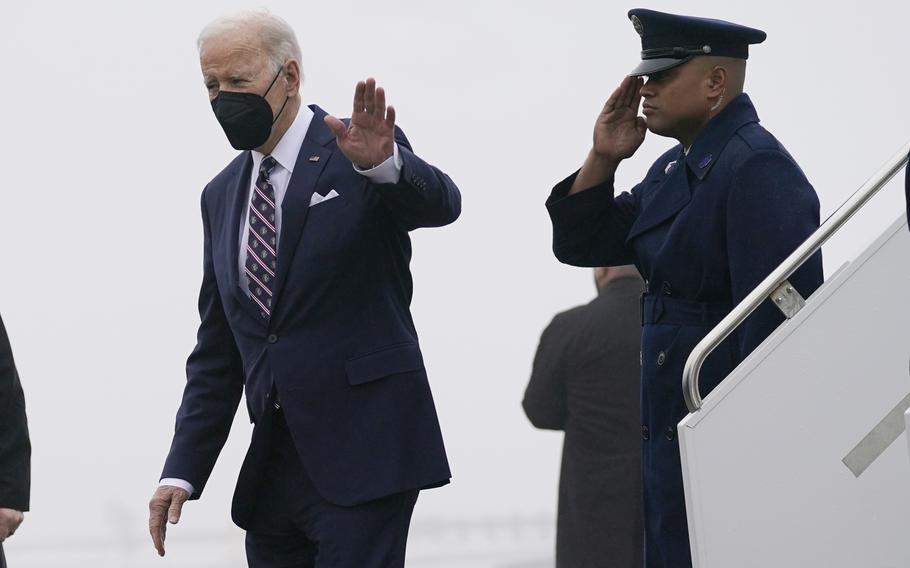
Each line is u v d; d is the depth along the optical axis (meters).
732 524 11.79
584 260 14.18
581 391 19.41
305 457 13.15
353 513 13.10
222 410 14.17
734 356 12.73
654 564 13.18
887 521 11.98
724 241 12.67
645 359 13.13
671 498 12.89
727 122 12.92
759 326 12.38
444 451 13.34
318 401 13.16
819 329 12.02
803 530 11.88
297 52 13.33
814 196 12.57
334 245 13.13
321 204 13.20
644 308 13.25
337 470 13.10
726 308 12.80
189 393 14.18
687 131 13.18
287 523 13.61
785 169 12.56
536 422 19.72
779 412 11.92
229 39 13.07
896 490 12.02
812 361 11.99
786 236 12.35
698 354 11.80
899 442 12.08
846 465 11.97
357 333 13.21
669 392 12.90
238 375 14.23
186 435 14.09
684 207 12.90
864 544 11.94
